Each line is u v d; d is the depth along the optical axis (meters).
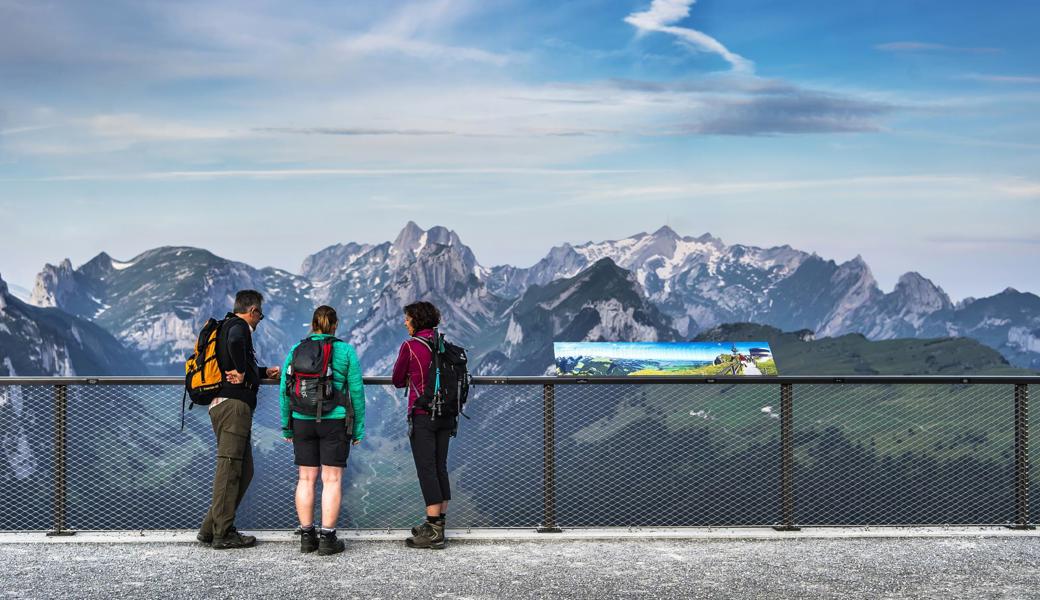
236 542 7.98
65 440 8.35
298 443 7.83
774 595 6.71
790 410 8.57
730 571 7.36
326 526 7.77
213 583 6.94
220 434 7.91
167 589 6.79
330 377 7.72
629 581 7.05
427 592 6.72
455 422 8.18
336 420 7.73
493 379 8.34
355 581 7.00
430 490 7.96
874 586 6.96
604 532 8.50
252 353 8.05
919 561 7.70
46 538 8.21
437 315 8.15
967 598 6.66
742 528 8.71
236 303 8.12
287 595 6.64
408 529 8.77
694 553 7.95
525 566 7.48
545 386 8.50
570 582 7.01
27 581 6.99
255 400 8.12
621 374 8.28
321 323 7.84
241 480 8.17
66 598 6.56
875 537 8.50
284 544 8.17
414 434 7.99
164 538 8.23
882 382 8.38
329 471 7.78
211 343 7.87
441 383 7.92
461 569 7.38
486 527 8.80
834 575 7.26
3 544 8.09
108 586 6.86
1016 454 8.83
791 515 8.70
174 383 8.10
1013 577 7.23
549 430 8.52
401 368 8.00
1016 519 8.81
